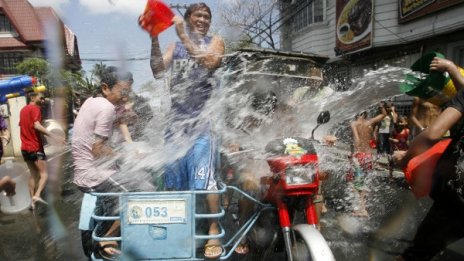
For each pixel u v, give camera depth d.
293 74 6.16
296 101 5.23
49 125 8.34
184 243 2.91
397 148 8.84
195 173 3.27
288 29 20.23
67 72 12.77
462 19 10.34
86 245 3.64
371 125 6.44
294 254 3.12
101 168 3.38
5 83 8.49
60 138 8.29
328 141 4.38
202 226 3.19
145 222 2.88
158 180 3.45
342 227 5.09
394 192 6.75
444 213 2.81
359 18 14.21
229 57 4.38
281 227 3.25
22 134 6.34
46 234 5.00
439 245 2.89
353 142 6.14
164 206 2.89
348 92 8.15
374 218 5.46
